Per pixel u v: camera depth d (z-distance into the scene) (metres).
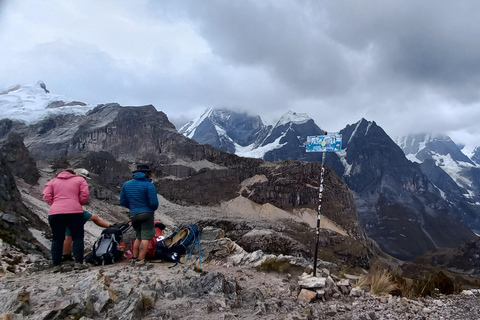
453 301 9.15
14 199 22.23
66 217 9.14
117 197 124.69
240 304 7.01
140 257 9.59
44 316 4.91
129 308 5.54
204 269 9.75
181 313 5.98
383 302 8.11
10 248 11.17
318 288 8.05
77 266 8.91
